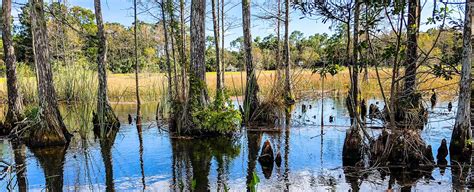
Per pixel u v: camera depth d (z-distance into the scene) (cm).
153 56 3928
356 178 725
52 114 1120
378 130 1164
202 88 1214
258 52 2316
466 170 748
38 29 1097
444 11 776
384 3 729
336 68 850
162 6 1623
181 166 852
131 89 2545
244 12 1509
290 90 1997
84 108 1251
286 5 1922
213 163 872
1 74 3045
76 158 952
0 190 713
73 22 3031
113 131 1334
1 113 1780
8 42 1308
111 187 716
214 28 1666
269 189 675
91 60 2580
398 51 785
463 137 821
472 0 771
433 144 975
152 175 786
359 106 1579
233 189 684
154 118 1644
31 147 1088
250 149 1009
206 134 1202
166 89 1727
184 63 1550
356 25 824
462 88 817
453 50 898
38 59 1104
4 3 1297
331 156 903
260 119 1422
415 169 764
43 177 795
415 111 1059
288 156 915
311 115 1605
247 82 1483
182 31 1627
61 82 1975
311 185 692
